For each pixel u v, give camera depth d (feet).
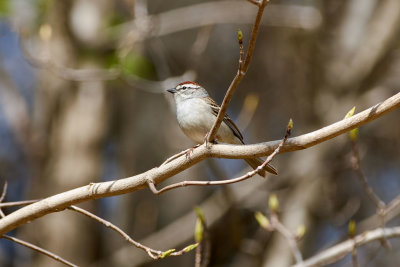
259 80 52.65
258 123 51.16
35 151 43.16
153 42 43.04
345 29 46.73
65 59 42.09
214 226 44.98
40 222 42.55
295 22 46.73
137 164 47.98
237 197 40.42
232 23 52.65
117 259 41.75
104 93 45.14
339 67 46.14
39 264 41.98
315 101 46.32
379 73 45.91
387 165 51.67
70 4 43.32
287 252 39.73
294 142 17.76
